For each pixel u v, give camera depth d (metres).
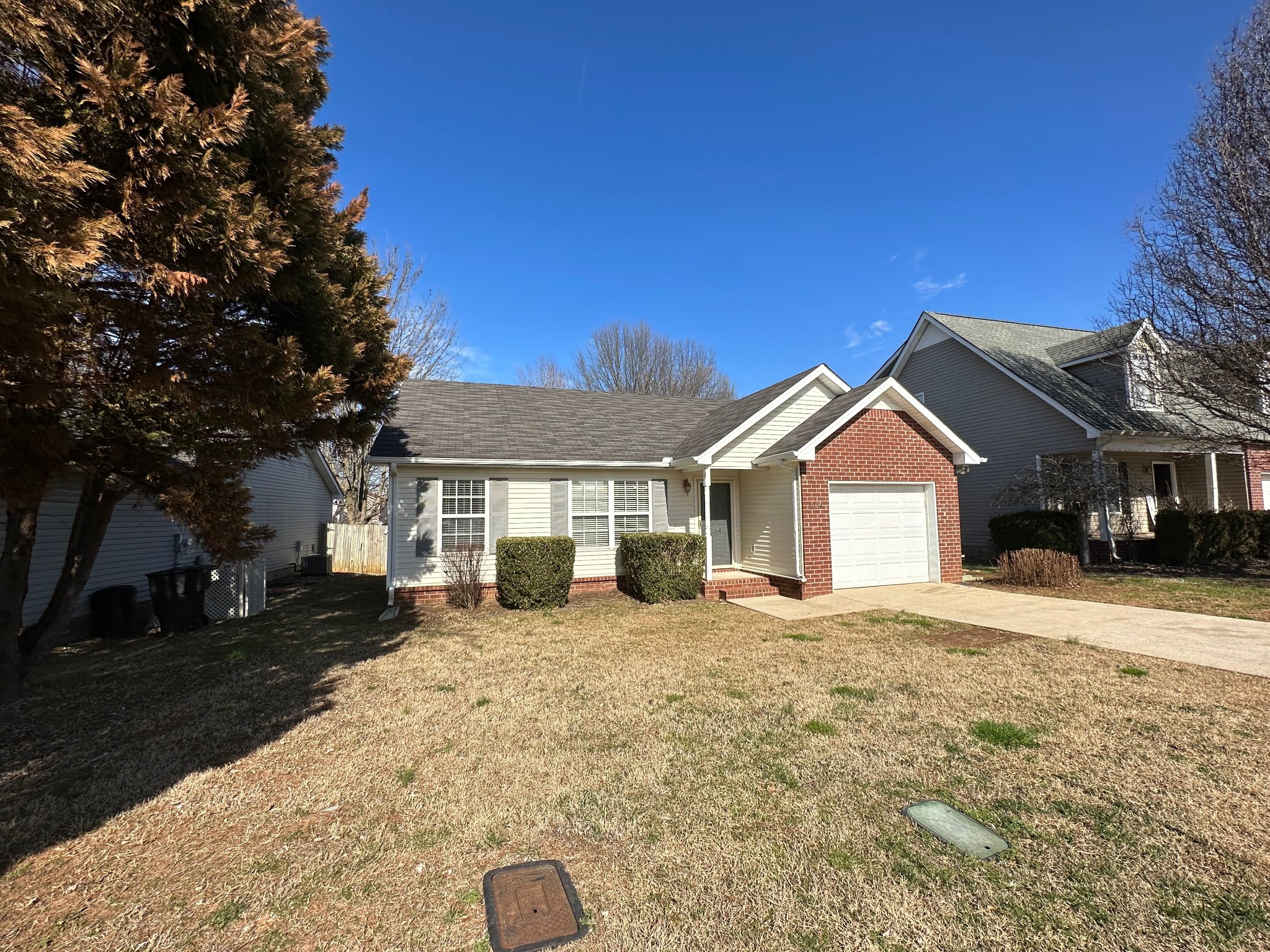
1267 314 11.66
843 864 2.92
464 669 6.68
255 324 5.93
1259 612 8.63
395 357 9.34
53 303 3.03
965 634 7.93
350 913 2.64
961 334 18.89
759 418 12.35
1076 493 14.11
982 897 2.64
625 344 39.81
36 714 5.42
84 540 6.46
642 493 13.11
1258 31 11.57
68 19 3.30
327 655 7.43
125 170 3.52
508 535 11.96
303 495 19.20
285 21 4.90
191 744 4.64
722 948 2.38
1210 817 3.23
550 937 2.44
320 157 5.88
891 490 12.45
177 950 2.43
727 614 9.97
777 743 4.43
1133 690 5.35
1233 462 18.55
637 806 3.54
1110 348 16.41
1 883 2.90
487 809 3.54
